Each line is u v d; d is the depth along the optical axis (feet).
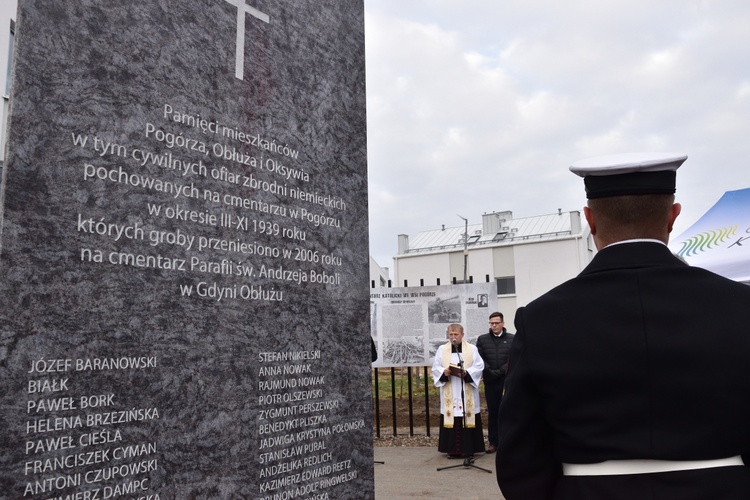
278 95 8.23
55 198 5.61
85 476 5.61
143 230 6.31
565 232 131.54
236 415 7.10
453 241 146.72
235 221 7.36
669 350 4.23
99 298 5.87
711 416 4.13
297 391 7.99
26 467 5.23
